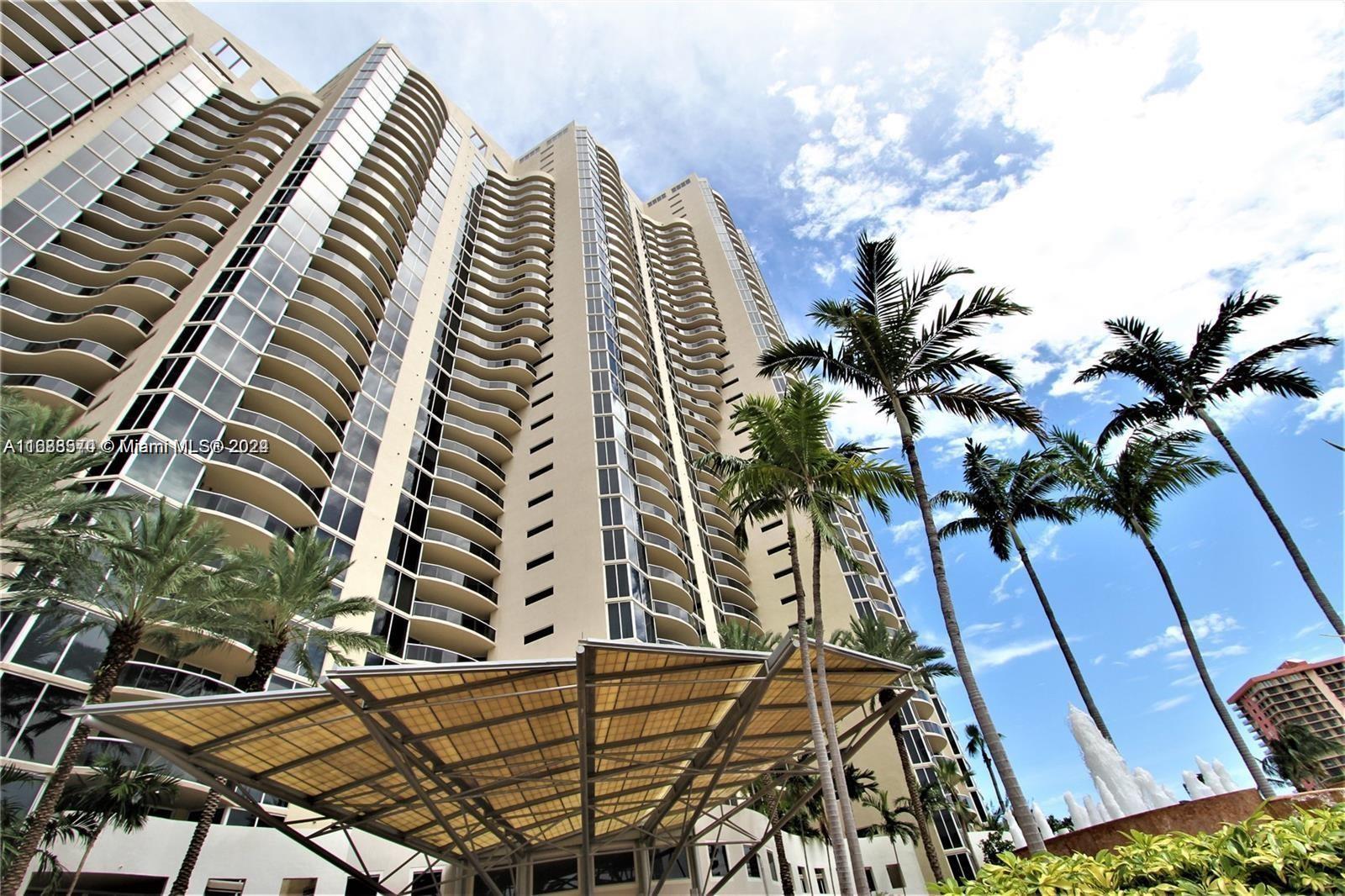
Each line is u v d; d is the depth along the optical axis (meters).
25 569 18.06
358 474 34.56
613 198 76.69
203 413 27.86
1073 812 18.23
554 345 53.62
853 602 51.03
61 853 17.45
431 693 10.68
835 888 37.50
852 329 17.28
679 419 61.78
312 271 39.31
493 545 41.06
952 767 47.56
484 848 19.55
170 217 42.25
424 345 46.38
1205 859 5.86
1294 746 57.00
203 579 18.81
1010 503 26.12
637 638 33.50
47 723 18.64
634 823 20.20
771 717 15.34
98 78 43.59
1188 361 20.70
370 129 54.25
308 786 13.18
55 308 33.97
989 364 16.41
